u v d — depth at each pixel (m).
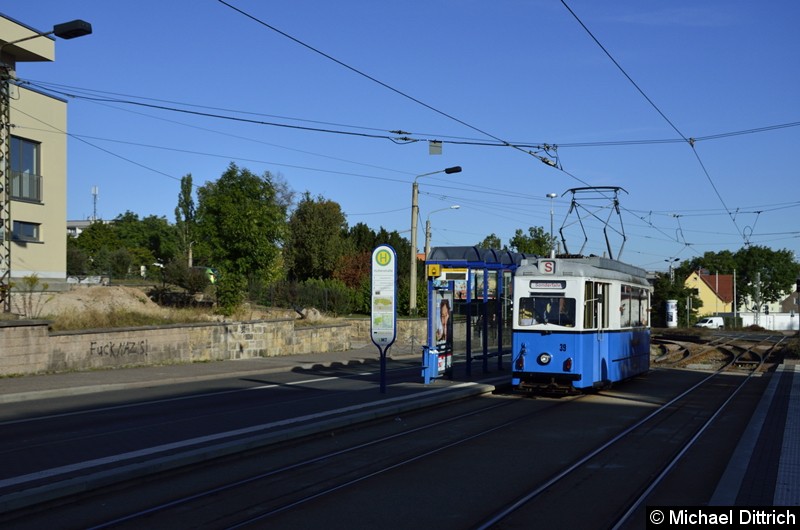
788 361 31.50
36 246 32.81
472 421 14.80
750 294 114.38
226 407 15.87
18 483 8.61
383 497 8.67
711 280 113.12
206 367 25.31
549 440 12.59
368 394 18.27
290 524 7.54
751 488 8.86
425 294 45.62
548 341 18.31
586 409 16.70
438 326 21.33
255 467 10.21
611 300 20.11
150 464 9.52
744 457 10.78
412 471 10.09
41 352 20.95
